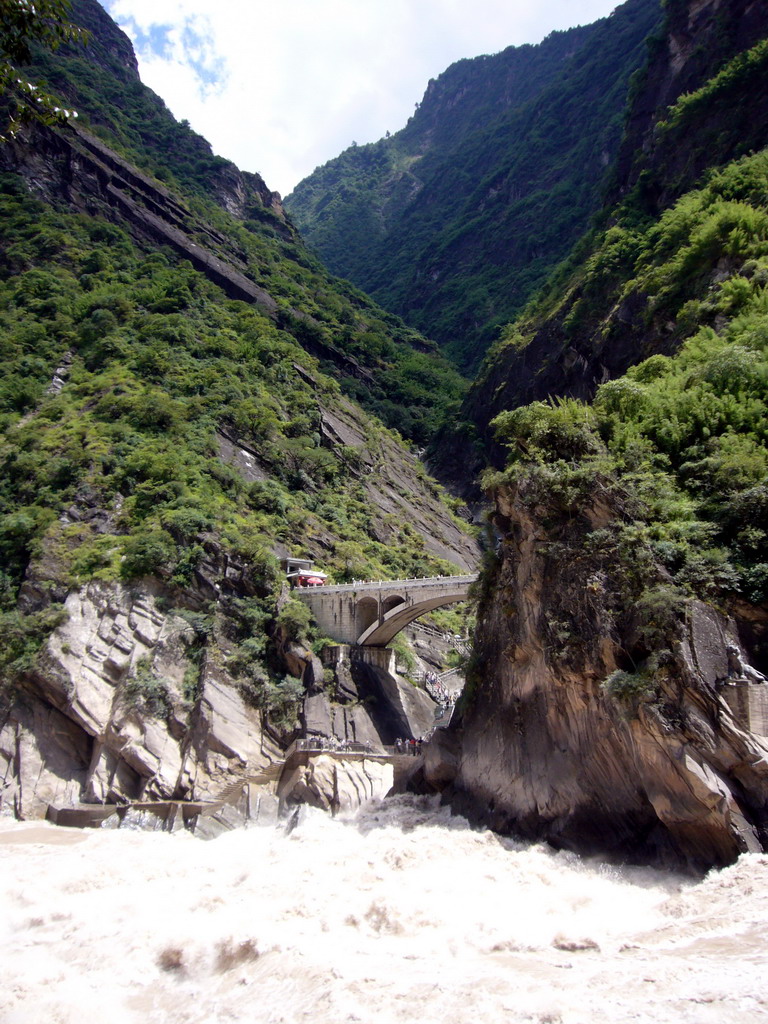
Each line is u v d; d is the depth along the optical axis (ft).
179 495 243.81
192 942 75.77
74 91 588.09
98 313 354.13
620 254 304.71
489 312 626.23
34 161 461.78
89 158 481.87
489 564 140.26
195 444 278.46
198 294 418.72
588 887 90.43
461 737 145.18
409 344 583.99
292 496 296.71
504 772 124.47
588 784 106.83
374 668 218.38
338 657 212.02
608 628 103.45
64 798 180.65
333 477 329.52
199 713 188.03
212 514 241.76
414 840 117.91
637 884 90.94
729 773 88.63
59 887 110.32
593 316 309.63
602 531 110.22
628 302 273.33
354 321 551.59
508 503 131.44
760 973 54.49
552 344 359.66
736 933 65.05
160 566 214.28
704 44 326.03
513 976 60.23
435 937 74.90
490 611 139.03
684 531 105.50
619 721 99.96
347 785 162.91
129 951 77.25
